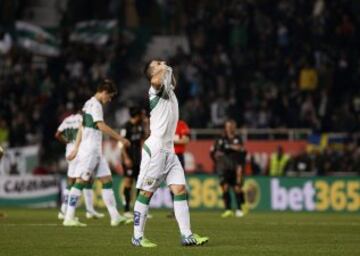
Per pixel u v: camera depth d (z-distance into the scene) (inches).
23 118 3393.2
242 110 3408.0
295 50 3651.6
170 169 1243.2
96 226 1702.8
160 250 1167.0
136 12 3969.0
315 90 3513.8
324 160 3036.4
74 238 1384.1
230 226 1776.6
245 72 3575.3
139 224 1239.5
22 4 3924.7
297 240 1378.0
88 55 3705.7
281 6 3767.2
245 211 2519.7
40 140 3385.8
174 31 3924.7
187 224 1239.5
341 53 3614.7
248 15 3750.0
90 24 3836.1
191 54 3693.4
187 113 3361.2
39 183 3046.3
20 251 1160.2
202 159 3161.9
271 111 3383.4
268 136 3275.1
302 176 2891.2
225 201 2348.7
